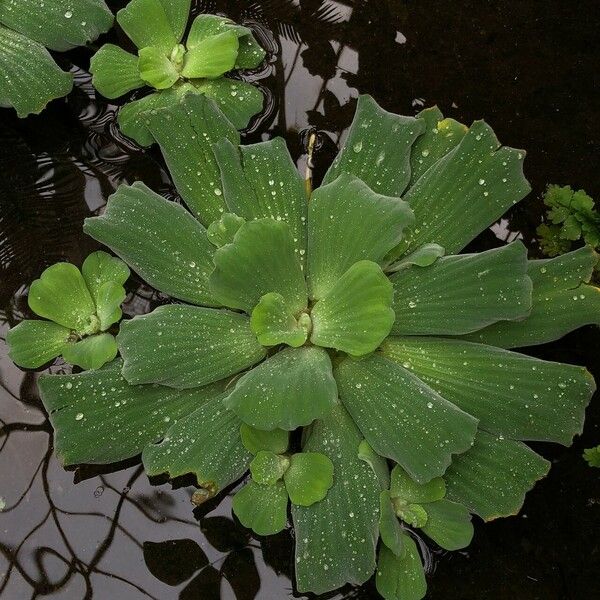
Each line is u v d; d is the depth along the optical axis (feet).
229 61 2.70
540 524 2.57
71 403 2.51
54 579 2.52
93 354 2.54
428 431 2.44
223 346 2.52
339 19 2.88
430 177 2.59
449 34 2.87
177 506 2.55
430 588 2.52
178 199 2.75
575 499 2.58
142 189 2.60
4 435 2.58
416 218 2.59
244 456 2.49
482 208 2.58
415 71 2.84
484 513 2.49
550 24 2.88
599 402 2.64
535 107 2.81
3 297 2.67
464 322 2.49
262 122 2.79
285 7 2.89
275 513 2.46
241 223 2.55
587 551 2.55
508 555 2.54
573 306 2.53
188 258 2.58
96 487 2.56
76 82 2.84
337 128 2.79
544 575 2.53
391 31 2.88
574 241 2.72
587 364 2.65
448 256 2.52
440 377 2.52
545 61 2.85
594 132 2.80
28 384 2.61
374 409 2.48
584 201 2.66
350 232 2.53
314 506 2.45
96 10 2.78
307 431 2.52
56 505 2.55
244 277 2.50
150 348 2.49
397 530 2.43
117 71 2.74
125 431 2.51
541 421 2.50
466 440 2.43
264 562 2.52
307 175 2.73
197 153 2.62
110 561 2.52
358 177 2.61
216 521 2.54
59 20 2.76
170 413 2.52
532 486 2.49
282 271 2.52
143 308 2.66
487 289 2.49
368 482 2.46
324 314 2.51
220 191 2.62
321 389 2.43
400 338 2.54
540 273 2.54
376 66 2.84
